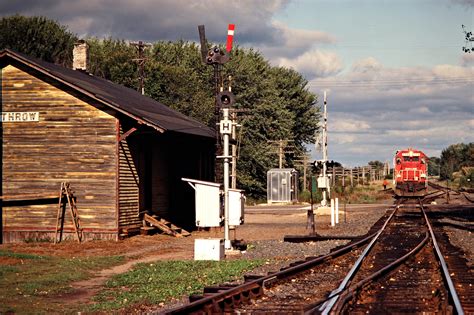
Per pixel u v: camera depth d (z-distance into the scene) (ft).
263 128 256.11
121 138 91.86
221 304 38.19
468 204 181.06
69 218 92.32
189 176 117.08
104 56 229.45
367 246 71.05
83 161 92.48
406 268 57.26
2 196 92.02
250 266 61.16
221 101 76.48
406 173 206.49
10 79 94.73
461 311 33.42
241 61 256.73
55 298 48.55
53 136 93.45
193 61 259.80
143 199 101.35
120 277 57.41
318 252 73.72
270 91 258.37
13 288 52.06
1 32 211.20
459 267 55.77
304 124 302.86
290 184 228.22
